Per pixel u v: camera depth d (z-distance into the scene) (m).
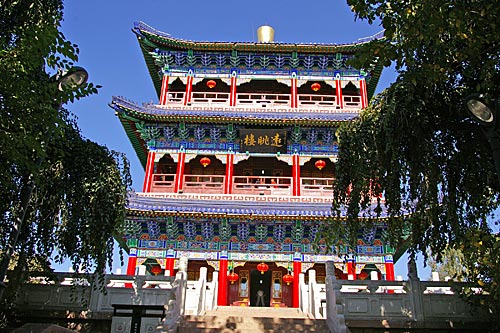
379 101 17.12
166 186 36.06
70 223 17.78
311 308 22.55
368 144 16.86
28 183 15.09
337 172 17.95
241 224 33.06
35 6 14.52
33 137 11.45
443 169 16.56
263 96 40.69
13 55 11.02
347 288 21.81
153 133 37.28
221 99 40.03
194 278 33.84
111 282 21.16
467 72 14.48
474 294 18.62
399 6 12.59
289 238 33.53
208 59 41.38
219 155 37.09
